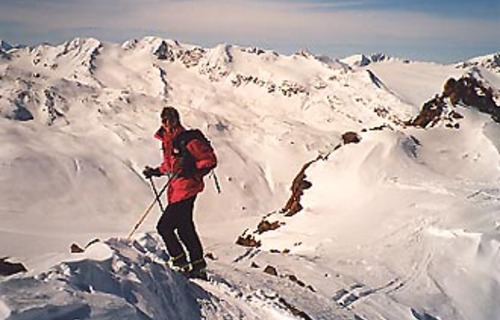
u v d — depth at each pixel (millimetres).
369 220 24516
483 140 32344
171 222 9070
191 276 9320
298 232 26109
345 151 31500
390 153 30469
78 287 6418
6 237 53062
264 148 162250
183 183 8938
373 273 18281
